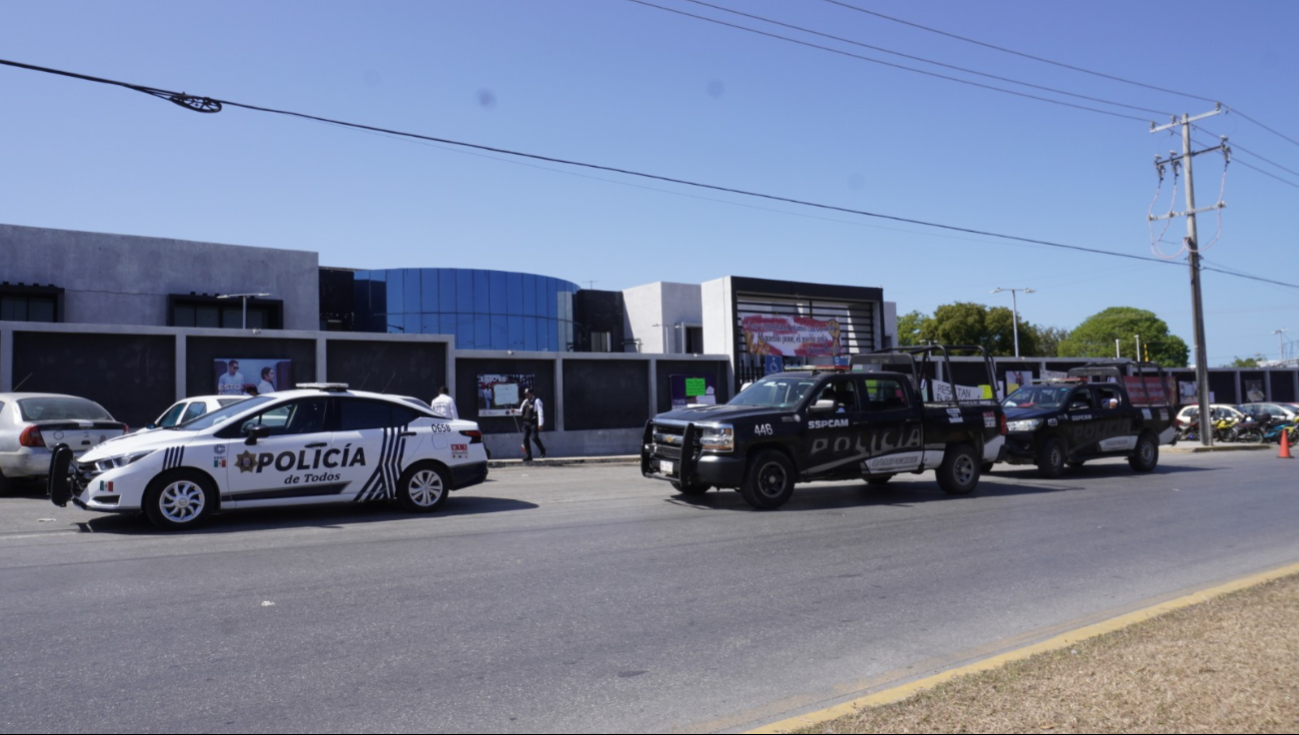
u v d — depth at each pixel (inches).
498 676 205.3
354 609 261.4
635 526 418.6
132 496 385.1
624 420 1035.3
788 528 415.2
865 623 253.4
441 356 922.1
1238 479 675.4
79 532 390.0
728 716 181.6
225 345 811.4
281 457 415.5
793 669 212.4
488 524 421.1
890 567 329.7
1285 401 1914.4
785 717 181.0
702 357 1074.7
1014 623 255.0
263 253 1167.6
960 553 358.3
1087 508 496.1
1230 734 153.7
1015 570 327.0
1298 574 299.3
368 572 311.4
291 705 186.2
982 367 1405.0
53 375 732.7
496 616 256.1
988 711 168.2
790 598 281.4
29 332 722.8
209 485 400.8
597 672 209.0
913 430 526.9
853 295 1159.6
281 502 415.5
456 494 555.5
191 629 239.9
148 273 1080.8
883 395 525.7
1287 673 186.4
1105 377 794.2
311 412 431.8
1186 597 267.6
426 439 457.1
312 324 1200.8
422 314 1507.1
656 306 1619.1
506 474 740.7
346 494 432.5
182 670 207.5
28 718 178.2
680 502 510.6
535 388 983.6
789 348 1117.1
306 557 336.2
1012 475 717.9
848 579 309.0
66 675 203.6
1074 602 279.6
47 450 509.4
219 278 1133.1
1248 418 1323.8
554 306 1646.2
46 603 265.0
